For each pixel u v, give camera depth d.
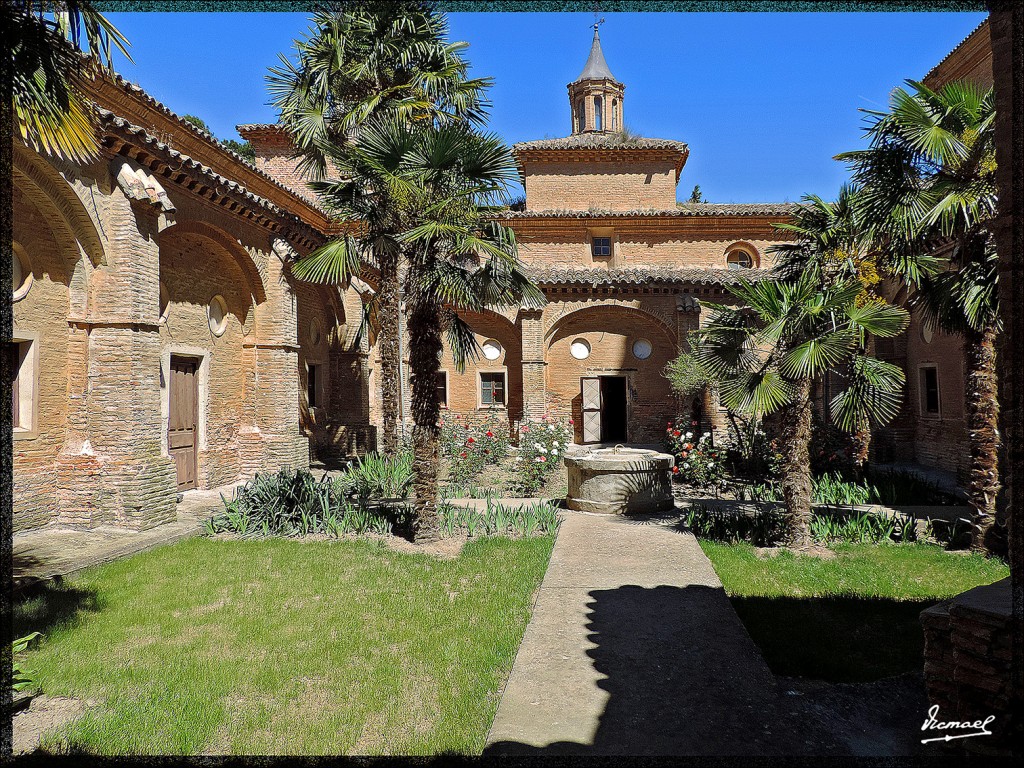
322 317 16.95
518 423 19.20
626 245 22.38
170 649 4.99
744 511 9.82
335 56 12.17
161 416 10.18
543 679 4.26
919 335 16.31
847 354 7.56
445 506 10.23
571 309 20.34
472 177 7.76
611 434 24.22
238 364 13.07
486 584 6.58
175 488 9.61
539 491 13.16
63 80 4.13
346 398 17.67
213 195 11.00
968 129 6.96
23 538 8.22
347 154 7.99
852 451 12.98
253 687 4.35
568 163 23.28
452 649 4.94
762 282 8.05
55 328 8.73
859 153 7.38
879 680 4.44
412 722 3.90
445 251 8.08
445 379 21.41
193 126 12.57
